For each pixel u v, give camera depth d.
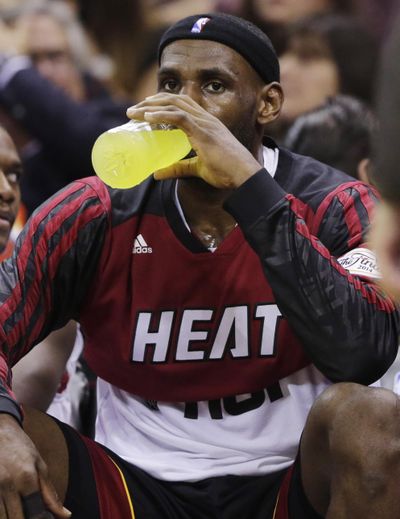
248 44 7.98
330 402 7.17
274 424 8.19
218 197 8.03
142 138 7.29
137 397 8.43
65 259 8.03
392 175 3.93
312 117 12.43
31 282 7.90
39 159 13.16
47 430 7.82
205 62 7.86
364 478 6.92
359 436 6.95
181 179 8.07
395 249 4.05
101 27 16.23
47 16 14.27
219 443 8.16
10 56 12.87
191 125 7.38
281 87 8.28
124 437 8.46
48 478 7.18
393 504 6.91
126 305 8.20
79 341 9.87
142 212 8.21
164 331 8.11
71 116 12.70
